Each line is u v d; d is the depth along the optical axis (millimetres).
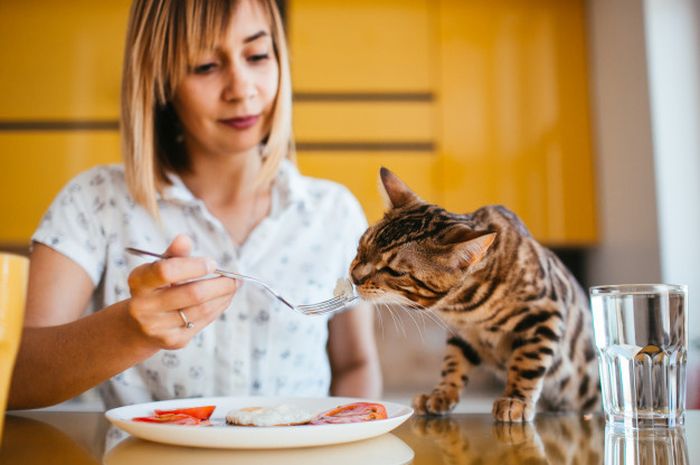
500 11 2555
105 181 1208
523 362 806
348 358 1335
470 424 749
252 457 562
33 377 833
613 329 678
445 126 2521
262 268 1192
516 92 2535
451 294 860
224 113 1080
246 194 1244
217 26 1030
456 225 883
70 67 2500
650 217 2105
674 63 2109
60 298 1094
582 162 2520
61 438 685
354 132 2512
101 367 812
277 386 1174
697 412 817
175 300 709
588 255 2654
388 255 944
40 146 2477
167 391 1130
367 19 2541
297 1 2535
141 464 540
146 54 1093
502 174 2512
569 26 2553
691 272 2045
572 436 668
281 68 1149
